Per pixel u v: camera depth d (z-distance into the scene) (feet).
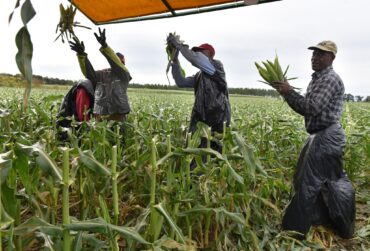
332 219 12.17
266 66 12.22
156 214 8.22
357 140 19.72
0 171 5.18
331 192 11.99
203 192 9.98
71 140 9.95
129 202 10.48
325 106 11.63
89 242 7.14
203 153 8.42
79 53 15.14
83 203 10.03
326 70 11.93
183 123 18.80
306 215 11.90
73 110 17.56
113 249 7.11
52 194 7.84
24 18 4.34
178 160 10.59
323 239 12.37
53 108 20.54
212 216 11.22
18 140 7.64
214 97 14.11
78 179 10.16
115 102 16.11
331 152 11.91
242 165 12.37
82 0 15.30
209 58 14.53
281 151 17.58
